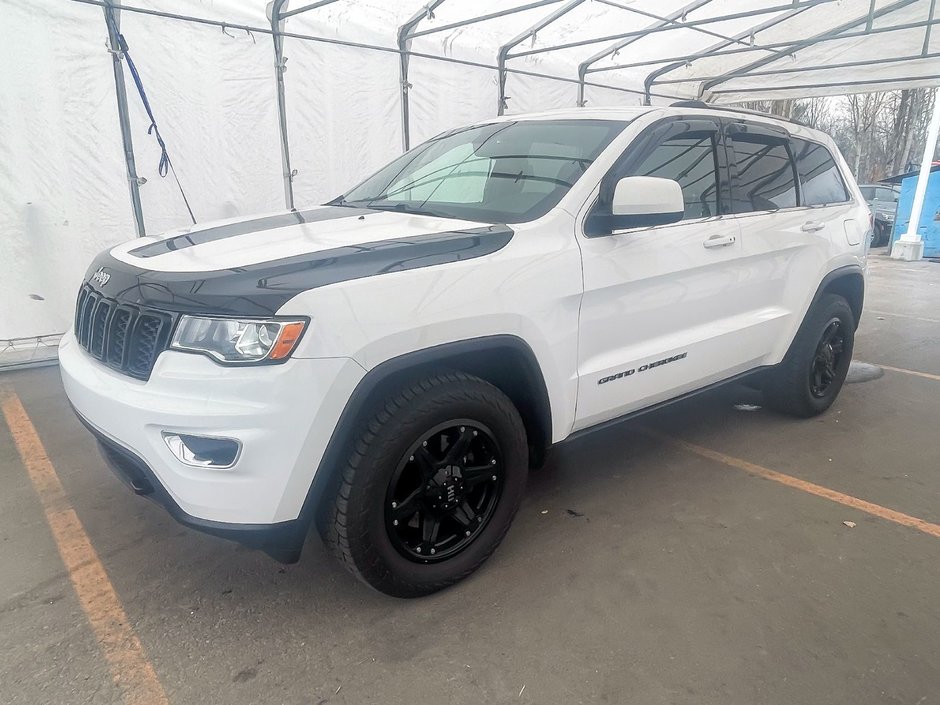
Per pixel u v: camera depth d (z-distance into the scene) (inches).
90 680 83.4
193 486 80.2
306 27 262.4
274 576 105.3
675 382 128.7
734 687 83.0
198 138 242.5
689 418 176.1
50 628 92.7
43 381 199.6
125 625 93.6
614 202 105.2
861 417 177.8
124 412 83.2
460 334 91.4
